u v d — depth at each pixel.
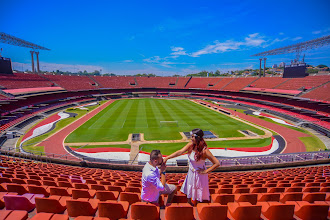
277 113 51.16
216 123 41.69
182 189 4.70
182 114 50.97
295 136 33.62
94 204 5.35
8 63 62.41
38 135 33.38
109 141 30.86
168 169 18.38
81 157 24.98
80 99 75.44
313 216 4.71
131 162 23.81
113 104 69.38
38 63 81.06
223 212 4.34
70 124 40.59
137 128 37.81
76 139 31.64
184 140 31.42
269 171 17.30
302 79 62.34
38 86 65.69
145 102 75.12
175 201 5.39
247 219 4.56
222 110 55.59
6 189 6.85
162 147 28.58
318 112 45.72
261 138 32.41
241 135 33.84
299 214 4.77
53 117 47.22
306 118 44.16
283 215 4.65
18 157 20.86
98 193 6.11
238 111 56.47
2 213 3.97
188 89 101.88
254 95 73.62
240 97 76.44
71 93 77.00
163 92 101.44
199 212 4.47
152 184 4.08
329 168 16.47
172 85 107.38
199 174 4.26
